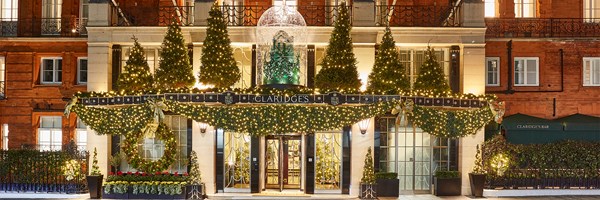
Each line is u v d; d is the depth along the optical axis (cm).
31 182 2403
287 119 2250
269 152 2533
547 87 2717
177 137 2472
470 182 2408
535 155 2436
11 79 2794
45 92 2786
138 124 2294
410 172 2481
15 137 2786
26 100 2789
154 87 2369
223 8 2497
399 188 2469
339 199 2322
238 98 2241
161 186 2288
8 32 2817
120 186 2286
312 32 2450
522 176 2436
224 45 2348
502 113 2378
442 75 2364
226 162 2470
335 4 2688
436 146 2489
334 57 2325
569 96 2723
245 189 2459
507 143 2456
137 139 2370
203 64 2342
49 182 2400
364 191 2320
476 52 2456
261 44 2456
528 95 2711
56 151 2419
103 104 2325
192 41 2475
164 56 2352
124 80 2355
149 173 2350
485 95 2377
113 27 2461
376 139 2444
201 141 2419
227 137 2477
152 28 2469
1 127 2800
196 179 2308
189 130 2434
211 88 2273
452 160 2467
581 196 2375
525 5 2809
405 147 2478
